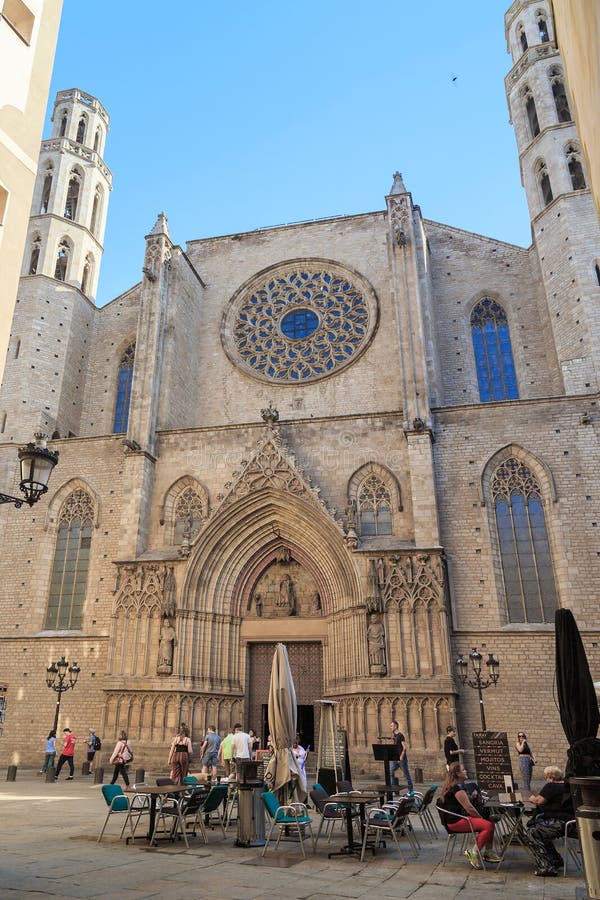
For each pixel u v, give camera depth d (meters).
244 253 47.66
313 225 47.25
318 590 34.75
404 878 12.31
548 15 46.41
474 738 18.14
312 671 34.16
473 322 43.44
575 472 33.38
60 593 37.44
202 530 34.97
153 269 41.66
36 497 15.06
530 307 42.16
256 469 36.06
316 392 42.03
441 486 34.75
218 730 32.81
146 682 32.50
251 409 42.69
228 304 46.06
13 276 13.66
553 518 32.84
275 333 44.81
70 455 40.09
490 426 35.28
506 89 47.69
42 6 15.65
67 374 44.81
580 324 36.50
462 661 29.66
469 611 32.12
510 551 33.25
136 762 31.28
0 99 13.94
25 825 17.59
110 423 45.41
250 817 15.56
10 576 38.00
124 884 11.12
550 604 32.06
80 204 50.19
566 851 13.04
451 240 45.19
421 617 31.30
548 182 42.81
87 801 22.89
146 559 34.78
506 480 34.44
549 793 13.23
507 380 41.53
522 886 11.69
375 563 32.50
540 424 34.66
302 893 10.90
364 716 30.27
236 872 12.52
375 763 29.27
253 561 36.00
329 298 44.91
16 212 14.04
